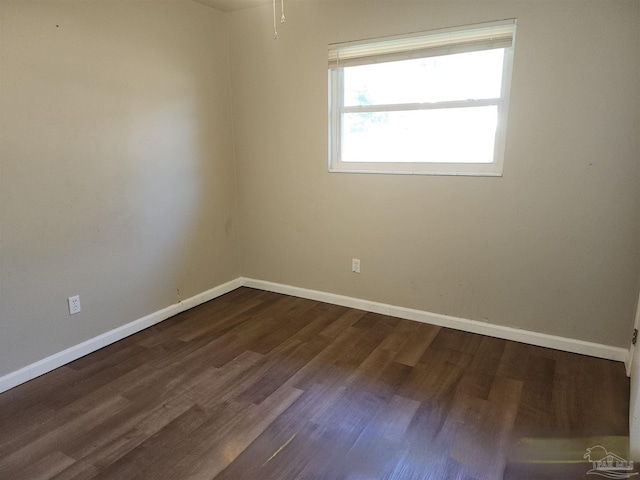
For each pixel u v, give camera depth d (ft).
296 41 10.48
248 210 12.36
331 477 5.36
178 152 10.43
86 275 8.60
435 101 9.31
